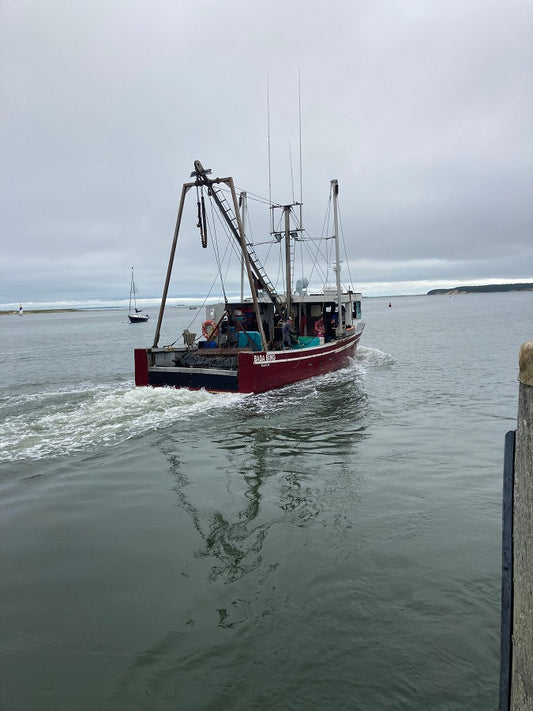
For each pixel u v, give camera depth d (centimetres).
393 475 744
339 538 542
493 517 590
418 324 5953
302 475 749
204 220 1419
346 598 430
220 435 973
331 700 322
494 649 362
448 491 676
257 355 1318
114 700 324
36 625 401
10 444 908
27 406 1238
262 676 344
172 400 1254
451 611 408
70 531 571
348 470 769
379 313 11281
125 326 9125
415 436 970
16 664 357
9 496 678
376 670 346
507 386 1556
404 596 431
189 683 339
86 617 411
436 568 475
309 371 1591
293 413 1157
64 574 479
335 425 1052
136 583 461
